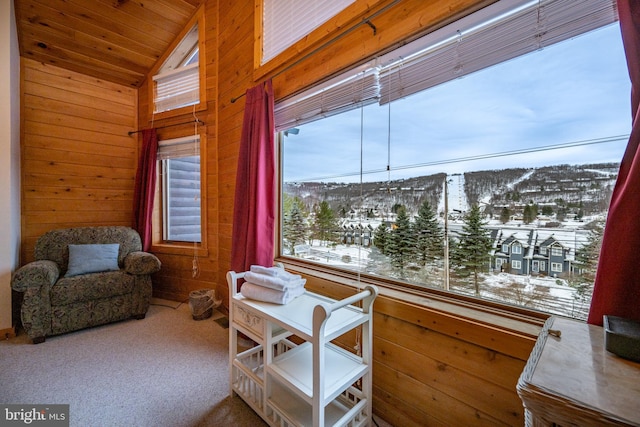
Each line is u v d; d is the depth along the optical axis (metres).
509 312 1.08
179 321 2.52
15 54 2.42
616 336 0.61
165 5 2.80
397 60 1.34
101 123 3.19
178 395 1.52
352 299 1.15
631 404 0.47
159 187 3.34
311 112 1.79
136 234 3.03
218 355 1.94
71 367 1.77
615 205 0.73
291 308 1.32
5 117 2.20
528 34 0.97
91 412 1.38
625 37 0.75
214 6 2.82
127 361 1.85
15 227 2.43
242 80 2.43
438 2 1.16
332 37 1.62
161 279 3.18
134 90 3.44
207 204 2.93
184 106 3.08
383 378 1.37
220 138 2.80
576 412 0.47
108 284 2.34
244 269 2.12
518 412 0.95
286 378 1.15
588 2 0.86
